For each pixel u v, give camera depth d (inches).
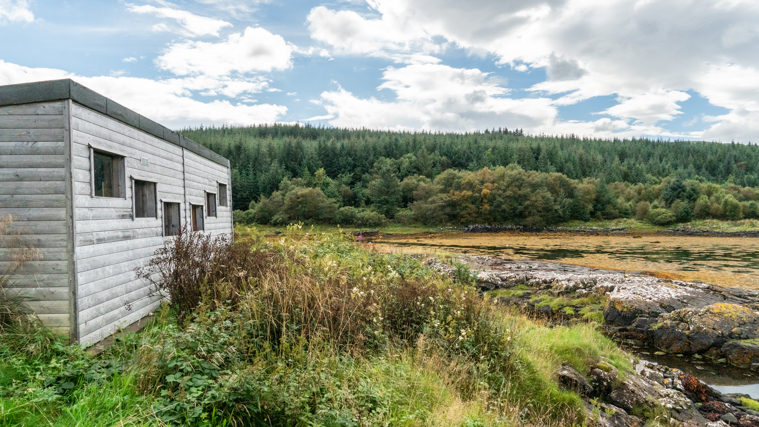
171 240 317.7
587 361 282.7
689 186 3034.0
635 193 3299.7
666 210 2790.4
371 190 2952.8
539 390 229.9
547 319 501.7
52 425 120.0
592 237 2098.9
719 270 854.5
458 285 350.0
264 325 189.2
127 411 126.1
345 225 2659.9
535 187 2849.4
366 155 3863.2
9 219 198.2
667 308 460.1
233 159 3892.7
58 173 202.8
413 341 229.3
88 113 219.8
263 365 151.4
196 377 140.8
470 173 3132.4
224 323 169.6
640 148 5492.1
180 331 170.6
